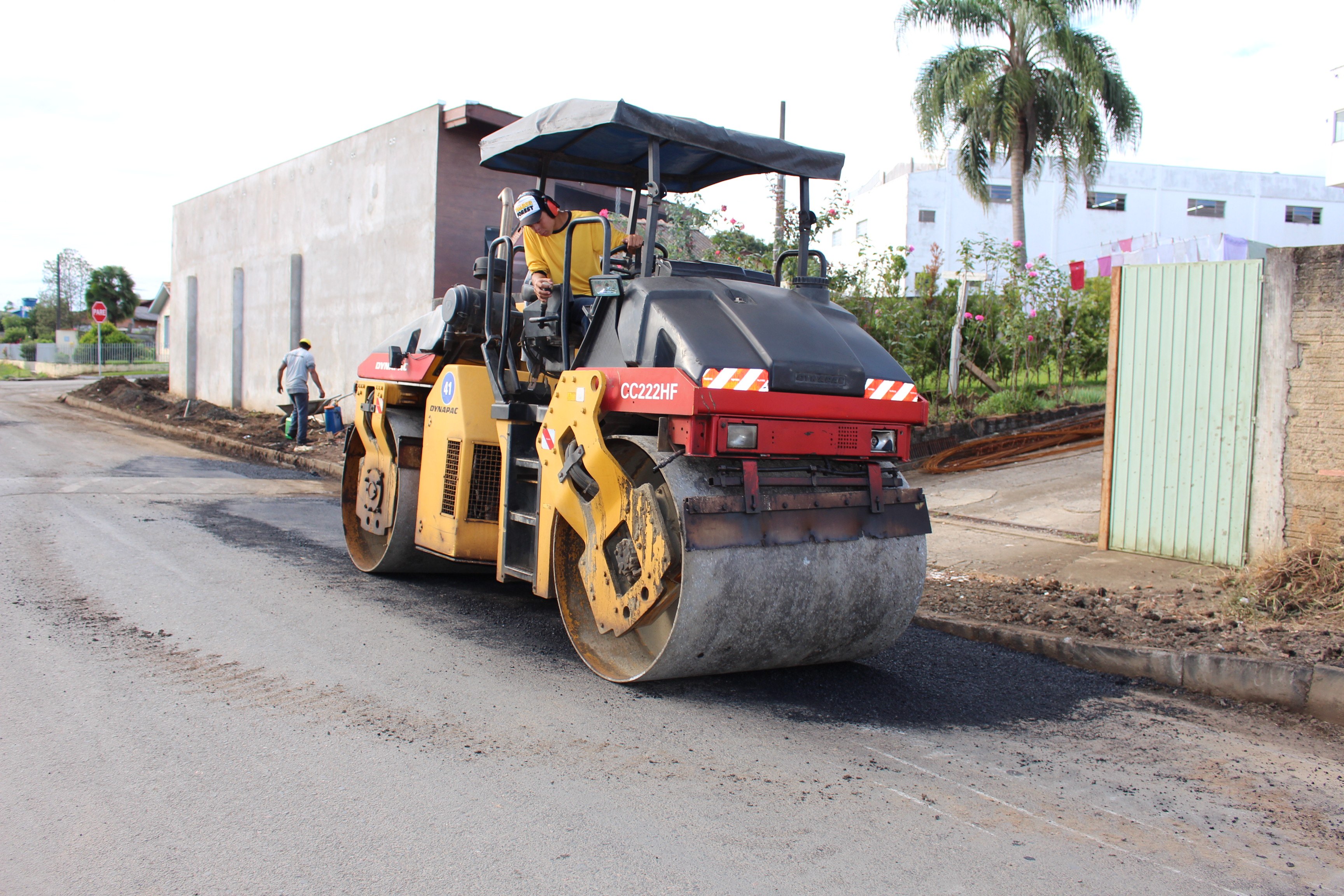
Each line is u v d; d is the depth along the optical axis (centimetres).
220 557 705
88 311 7325
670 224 1177
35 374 3912
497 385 559
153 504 921
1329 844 328
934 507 909
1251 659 482
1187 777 384
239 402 1908
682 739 397
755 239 1230
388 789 336
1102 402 1315
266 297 1809
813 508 450
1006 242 1555
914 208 3797
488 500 605
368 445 715
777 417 432
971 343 1348
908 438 481
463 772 353
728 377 418
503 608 612
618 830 312
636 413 457
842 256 4231
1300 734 439
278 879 275
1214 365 703
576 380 478
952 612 605
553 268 548
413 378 670
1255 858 315
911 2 2162
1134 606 604
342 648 503
